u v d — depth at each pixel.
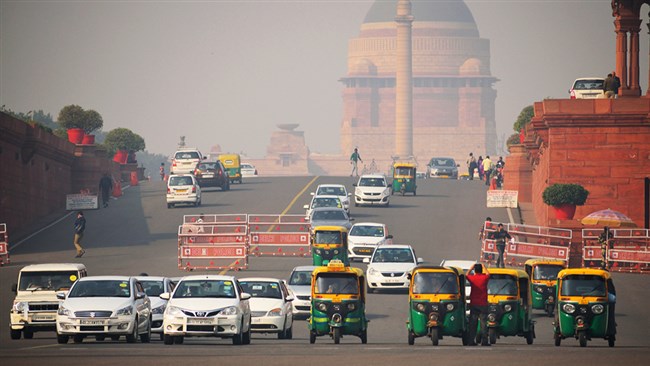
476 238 184.25
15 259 169.75
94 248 179.88
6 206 195.38
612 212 161.38
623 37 192.25
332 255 144.38
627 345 95.12
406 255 139.00
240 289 90.25
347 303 88.94
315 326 89.38
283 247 181.12
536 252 161.00
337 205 194.00
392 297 134.00
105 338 97.06
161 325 97.69
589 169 181.62
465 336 87.88
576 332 86.94
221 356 69.94
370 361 66.06
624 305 131.62
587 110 180.38
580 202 175.12
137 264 160.38
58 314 86.38
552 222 167.75
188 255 155.25
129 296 89.19
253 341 95.19
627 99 180.38
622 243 163.62
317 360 66.75
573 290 87.50
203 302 85.69
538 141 199.88
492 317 88.81
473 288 87.81
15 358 68.31
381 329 108.75
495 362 65.31
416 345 87.06
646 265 158.75
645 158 180.25
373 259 138.75
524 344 91.56
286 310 100.69
